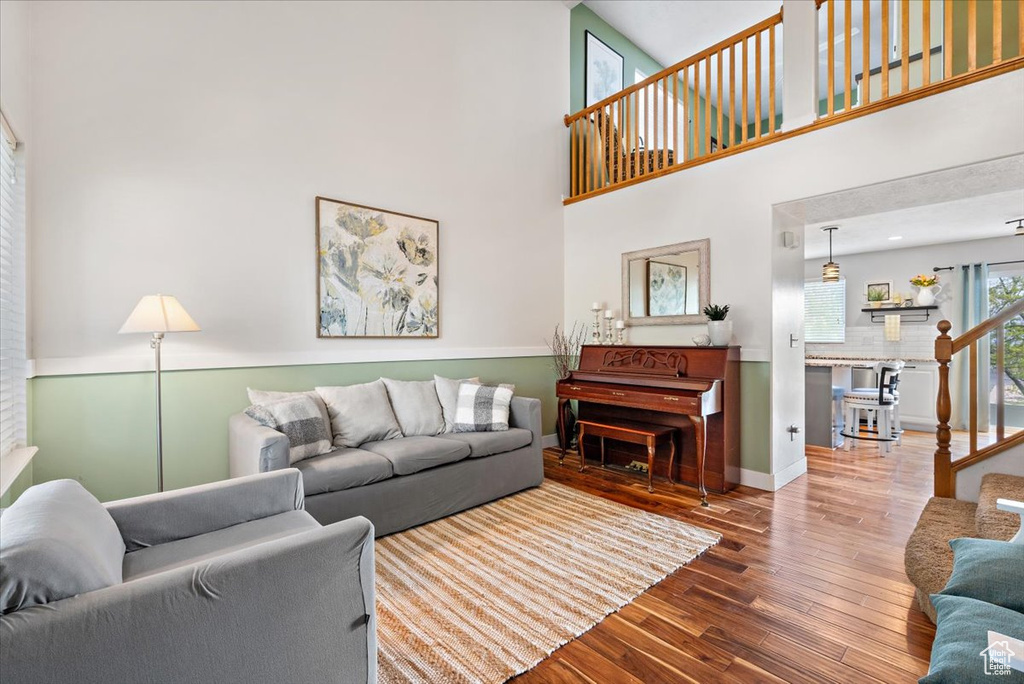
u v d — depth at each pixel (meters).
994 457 2.49
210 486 1.75
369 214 3.51
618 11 5.40
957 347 2.61
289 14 3.16
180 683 1.03
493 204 4.38
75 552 1.01
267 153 3.06
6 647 0.84
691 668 1.59
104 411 2.52
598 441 4.30
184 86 2.76
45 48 2.36
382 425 3.08
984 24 3.46
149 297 2.35
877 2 4.78
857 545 2.53
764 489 3.48
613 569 2.26
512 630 1.79
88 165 2.47
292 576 1.20
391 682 1.52
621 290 4.48
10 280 2.21
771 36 3.47
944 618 1.30
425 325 3.85
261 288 3.03
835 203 3.39
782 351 3.62
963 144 2.66
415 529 2.73
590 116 4.89
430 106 3.91
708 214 3.81
